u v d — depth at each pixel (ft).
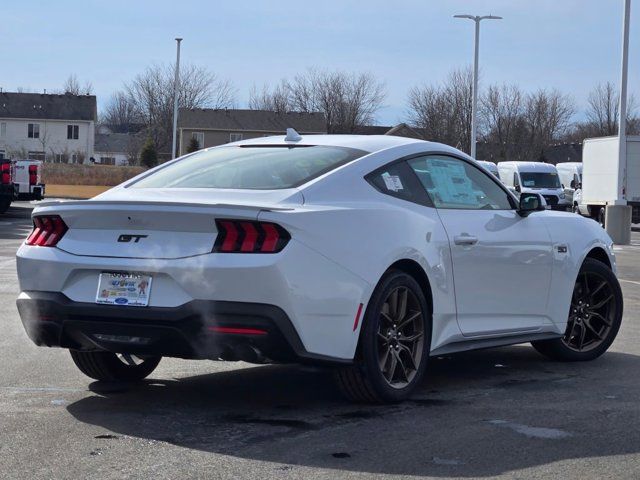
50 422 17.21
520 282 22.04
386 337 18.56
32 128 294.05
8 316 30.45
